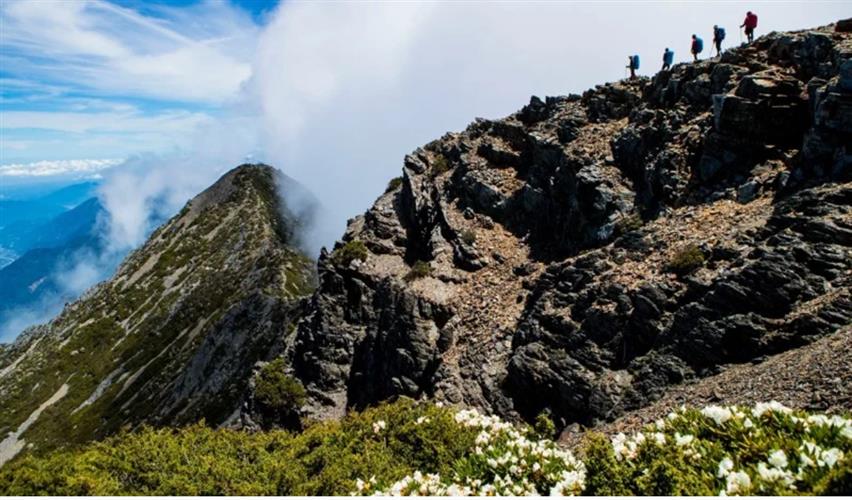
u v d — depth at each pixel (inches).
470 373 1327.5
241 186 6948.8
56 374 4906.5
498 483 436.5
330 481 566.9
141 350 4665.4
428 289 1583.4
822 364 732.0
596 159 1531.7
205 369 3245.6
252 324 3321.9
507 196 1776.6
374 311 1718.8
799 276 895.7
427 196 2016.5
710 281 1008.9
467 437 595.2
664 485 329.7
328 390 1673.2
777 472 290.5
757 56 1332.4
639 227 1300.4
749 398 772.6
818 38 1188.5
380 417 728.3
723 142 1229.7
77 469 621.0
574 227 1486.2
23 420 4493.1
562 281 1306.6
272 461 673.0
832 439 321.7
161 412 3218.5
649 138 1430.9
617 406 1002.7
